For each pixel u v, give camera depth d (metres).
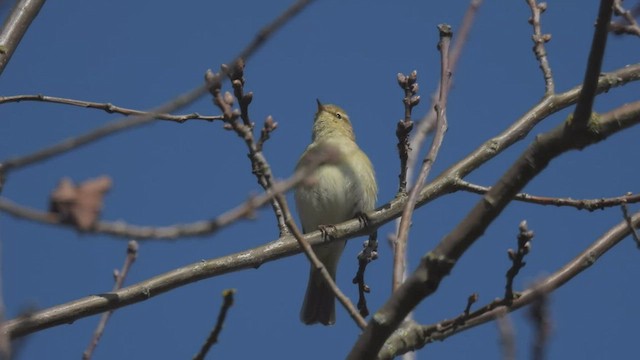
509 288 8.27
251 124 10.87
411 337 8.42
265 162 8.48
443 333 8.43
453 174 12.49
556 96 12.86
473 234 7.23
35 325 9.96
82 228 4.52
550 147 7.06
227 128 9.22
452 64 9.43
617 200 10.75
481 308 8.35
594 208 10.84
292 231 8.19
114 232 5.08
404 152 12.27
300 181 6.71
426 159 9.00
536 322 6.50
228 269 11.31
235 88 10.80
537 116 12.76
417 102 11.99
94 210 4.54
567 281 9.66
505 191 7.14
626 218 9.56
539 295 6.62
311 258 8.00
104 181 4.57
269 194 5.92
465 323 8.39
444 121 9.27
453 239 7.26
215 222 5.52
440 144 9.11
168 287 10.88
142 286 10.71
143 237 5.20
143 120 5.58
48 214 4.49
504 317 6.61
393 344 8.39
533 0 13.07
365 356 7.48
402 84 12.00
